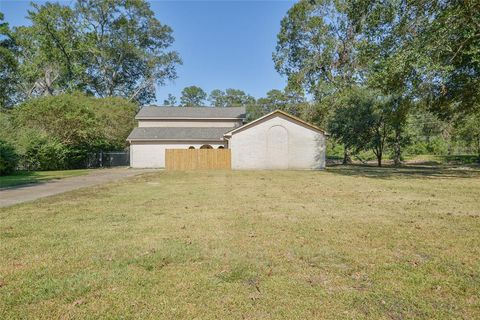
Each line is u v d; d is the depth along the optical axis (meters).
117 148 33.38
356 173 18.45
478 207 7.35
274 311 2.64
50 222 5.93
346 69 27.27
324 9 28.33
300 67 32.03
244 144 23.31
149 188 11.52
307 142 23.20
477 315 2.57
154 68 43.94
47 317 2.55
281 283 3.19
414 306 2.72
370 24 16.12
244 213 6.77
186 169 23.41
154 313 2.61
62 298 2.88
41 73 34.56
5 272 3.47
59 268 3.59
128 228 5.46
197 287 3.10
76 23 36.19
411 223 5.75
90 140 27.44
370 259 3.88
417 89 15.47
